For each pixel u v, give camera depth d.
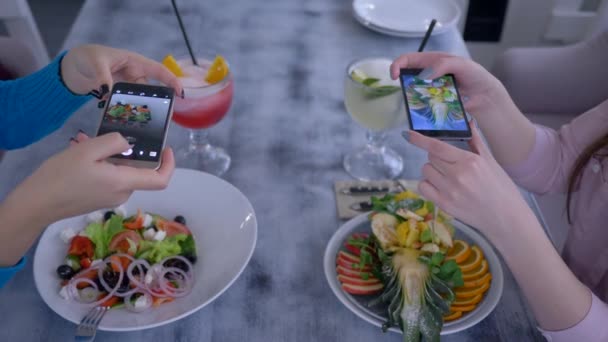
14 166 0.90
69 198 0.58
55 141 0.96
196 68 0.94
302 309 0.72
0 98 0.88
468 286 0.71
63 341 0.67
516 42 2.41
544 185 0.90
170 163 0.66
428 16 1.32
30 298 0.72
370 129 0.93
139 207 0.82
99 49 0.82
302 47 1.24
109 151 0.59
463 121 0.72
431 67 0.80
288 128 1.02
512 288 0.75
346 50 1.23
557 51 1.43
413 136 0.65
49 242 0.74
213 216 0.81
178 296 0.70
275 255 0.79
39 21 2.79
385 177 0.92
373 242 0.75
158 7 1.36
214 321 0.70
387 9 1.33
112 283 0.69
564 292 0.65
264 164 0.94
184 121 0.89
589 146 0.83
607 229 0.81
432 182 0.64
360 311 0.68
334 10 1.39
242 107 1.06
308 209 0.86
